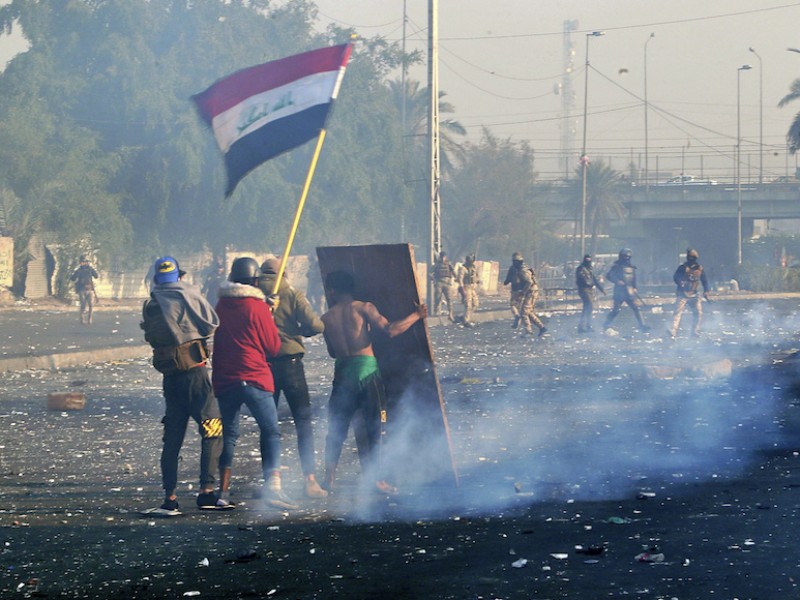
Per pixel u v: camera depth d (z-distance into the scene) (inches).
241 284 714.2
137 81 4456.2
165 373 689.0
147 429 1096.2
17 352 2032.5
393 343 772.6
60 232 4264.3
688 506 653.3
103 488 782.5
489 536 587.5
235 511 691.4
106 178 4389.8
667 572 493.0
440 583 489.7
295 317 746.2
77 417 1193.4
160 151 4439.0
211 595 482.6
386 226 6136.8
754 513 624.4
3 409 1268.5
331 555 554.9
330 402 754.8
